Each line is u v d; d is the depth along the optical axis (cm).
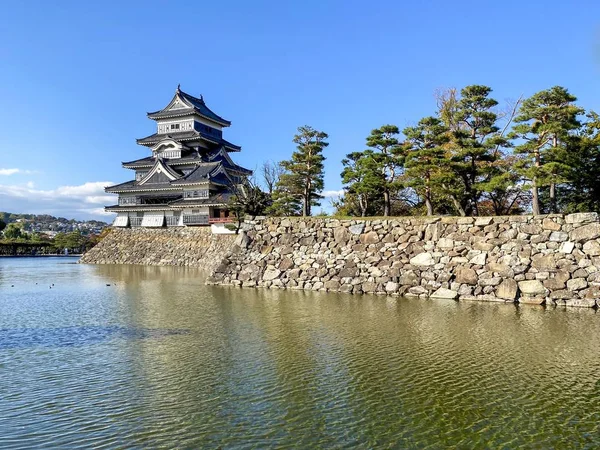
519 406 980
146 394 1045
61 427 884
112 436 849
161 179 6241
